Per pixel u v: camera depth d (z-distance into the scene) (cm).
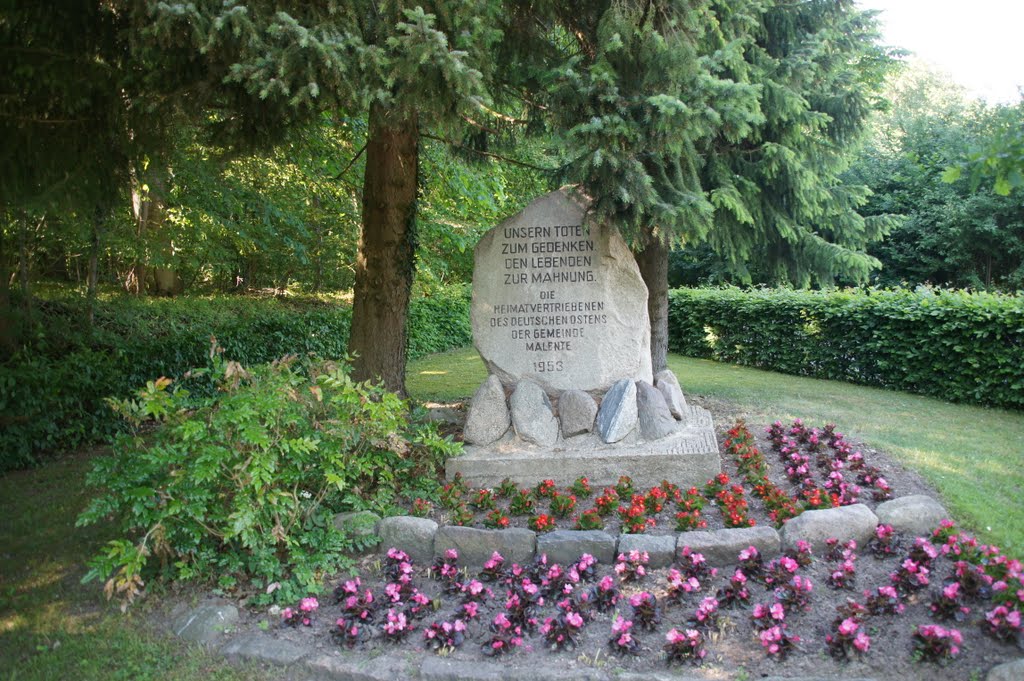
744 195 813
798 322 1312
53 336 945
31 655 383
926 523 480
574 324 666
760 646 367
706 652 364
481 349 675
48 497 631
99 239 930
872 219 919
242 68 460
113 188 636
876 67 944
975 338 1011
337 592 424
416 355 1606
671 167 639
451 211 1445
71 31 552
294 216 1243
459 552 468
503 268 671
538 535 471
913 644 353
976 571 390
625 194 566
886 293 1174
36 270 1045
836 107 875
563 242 665
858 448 668
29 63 540
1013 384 965
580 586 427
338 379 498
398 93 511
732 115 572
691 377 1285
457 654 373
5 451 700
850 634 351
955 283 2119
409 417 697
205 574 443
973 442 761
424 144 1076
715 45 739
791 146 823
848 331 1214
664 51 579
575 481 575
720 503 518
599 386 661
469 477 589
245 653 376
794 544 453
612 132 554
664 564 446
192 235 1159
